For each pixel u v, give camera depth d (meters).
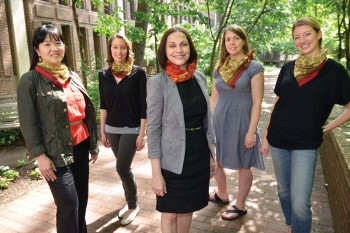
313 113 2.41
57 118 2.37
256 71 3.13
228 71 3.22
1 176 4.86
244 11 18.72
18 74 12.09
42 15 13.43
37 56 2.44
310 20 2.40
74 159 2.60
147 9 11.49
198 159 2.44
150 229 3.35
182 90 2.38
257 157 3.34
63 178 2.39
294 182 2.51
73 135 2.53
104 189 4.44
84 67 11.20
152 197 4.13
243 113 3.25
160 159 2.39
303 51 2.43
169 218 2.50
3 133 7.37
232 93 3.27
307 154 2.46
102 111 3.54
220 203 3.87
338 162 3.27
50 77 2.38
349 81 2.35
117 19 11.46
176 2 11.91
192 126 2.42
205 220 3.48
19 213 3.79
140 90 3.23
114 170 5.25
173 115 2.31
